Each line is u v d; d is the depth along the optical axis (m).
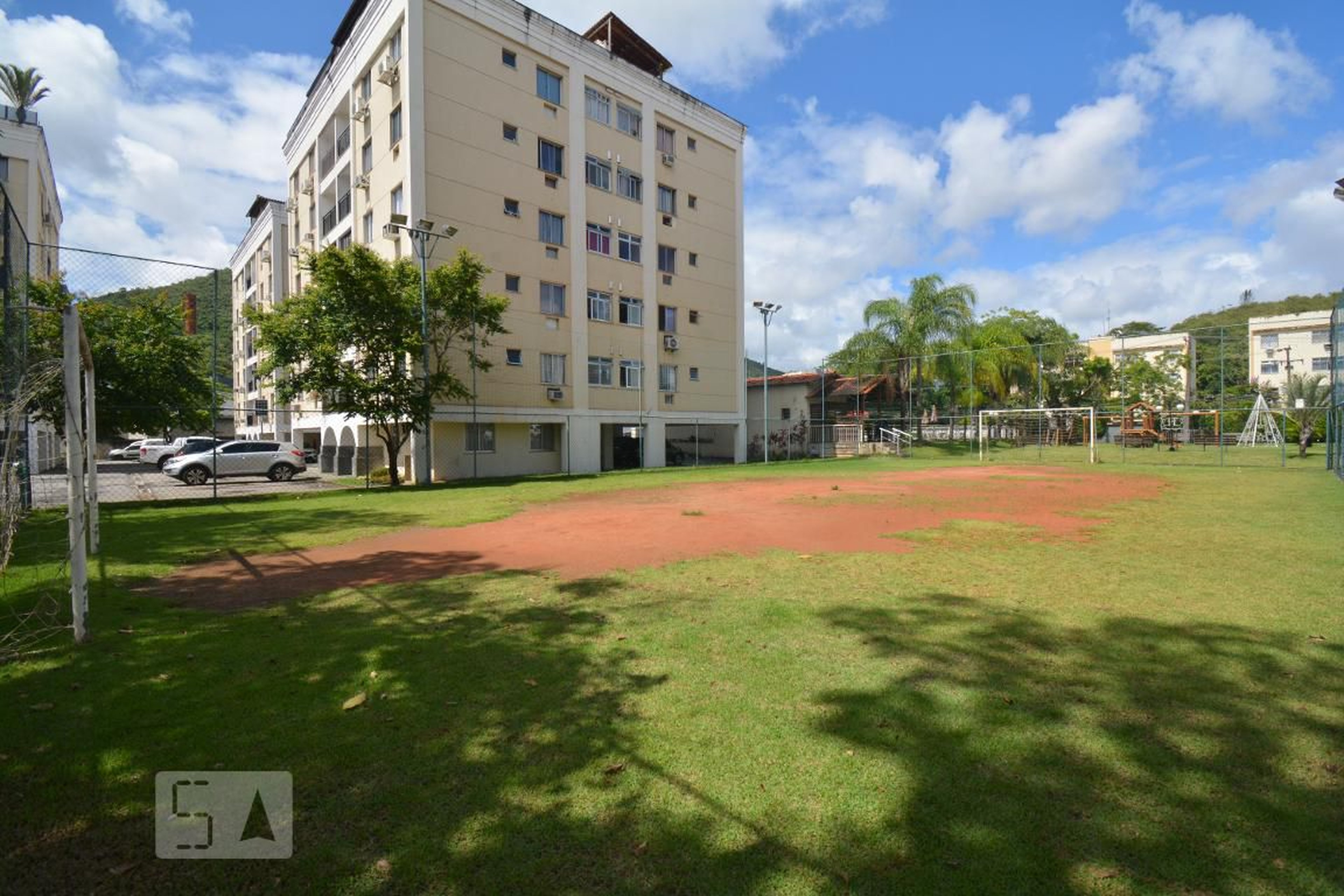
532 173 26.16
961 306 38.28
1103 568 7.15
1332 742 3.21
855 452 38.81
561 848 2.50
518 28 25.67
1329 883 2.26
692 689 3.94
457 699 3.83
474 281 21.14
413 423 20.66
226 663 4.48
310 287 20.02
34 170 32.69
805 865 2.39
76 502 4.98
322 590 6.59
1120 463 27.72
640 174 30.58
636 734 3.38
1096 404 51.72
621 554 8.27
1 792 2.92
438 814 2.72
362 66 25.73
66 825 2.69
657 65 33.38
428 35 23.11
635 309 30.36
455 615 5.60
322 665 4.42
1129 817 2.64
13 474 9.05
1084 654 4.45
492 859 2.44
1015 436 42.88
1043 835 2.54
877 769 3.02
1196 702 3.68
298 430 37.28
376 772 3.05
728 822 2.64
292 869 2.41
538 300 26.38
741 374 35.84
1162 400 52.00
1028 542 8.91
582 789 2.89
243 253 50.50
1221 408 29.25
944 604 5.75
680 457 36.81
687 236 33.00
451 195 23.66
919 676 4.11
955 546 8.60
